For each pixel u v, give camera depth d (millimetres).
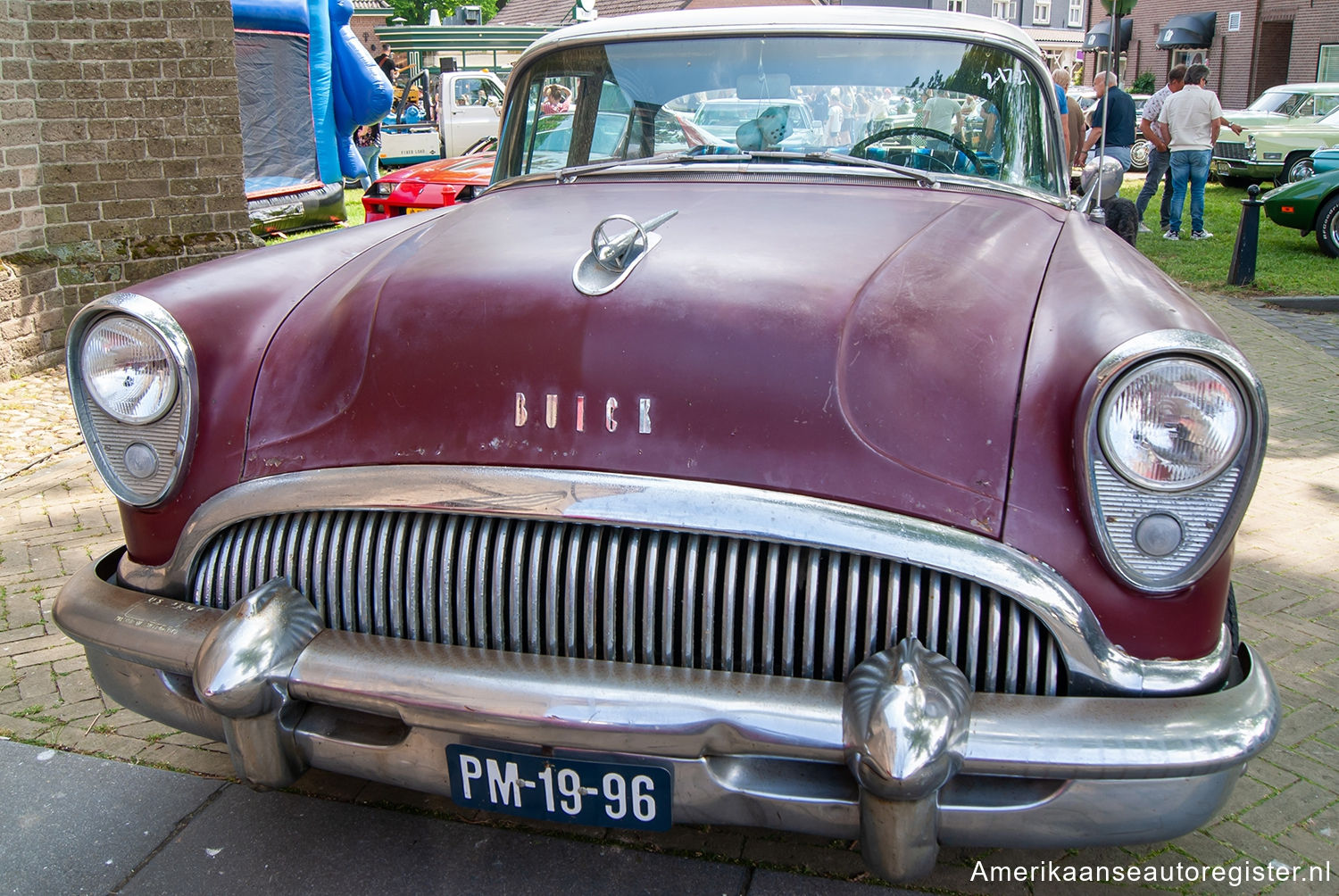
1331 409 5816
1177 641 1805
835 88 2971
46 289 6406
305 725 1969
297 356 2205
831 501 1789
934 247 2238
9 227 6223
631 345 1934
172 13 6824
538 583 1884
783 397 1857
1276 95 18344
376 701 1845
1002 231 2447
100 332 2195
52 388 6086
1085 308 1942
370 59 12516
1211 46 32812
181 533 2158
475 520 1925
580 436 1898
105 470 2225
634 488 1821
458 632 1947
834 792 1763
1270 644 3281
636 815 1851
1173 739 1680
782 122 2973
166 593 2188
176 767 2686
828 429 1832
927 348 1916
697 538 1814
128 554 2301
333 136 12344
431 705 1802
